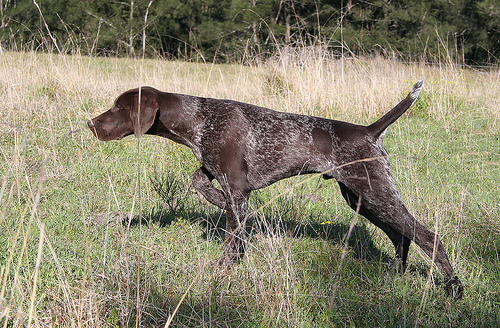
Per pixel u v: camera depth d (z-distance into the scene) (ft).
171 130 13.02
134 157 21.76
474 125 30.40
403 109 12.08
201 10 67.10
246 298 11.07
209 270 11.94
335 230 15.93
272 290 11.19
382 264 13.61
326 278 12.57
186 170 19.88
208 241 14.03
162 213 16.63
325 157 12.50
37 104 27.55
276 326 9.99
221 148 12.53
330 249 13.94
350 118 30.68
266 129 12.62
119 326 9.87
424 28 76.18
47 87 30.99
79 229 14.88
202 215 16.83
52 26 57.82
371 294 11.91
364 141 12.19
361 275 12.59
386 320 10.89
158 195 18.20
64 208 16.51
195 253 13.39
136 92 12.71
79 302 10.17
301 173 12.82
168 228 15.57
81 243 13.87
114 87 34.73
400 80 36.27
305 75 32.68
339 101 32.01
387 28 75.41
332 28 66.13
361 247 14.37
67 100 29.19
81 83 32.04
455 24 80.79
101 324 10.03
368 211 13.20
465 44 78.84
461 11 80.43
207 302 10.73
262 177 12.80
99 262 12.30
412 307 11.45
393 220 11.99
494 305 11.56
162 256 12.91
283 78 32.81
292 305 10.73
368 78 36.55
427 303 11.33
